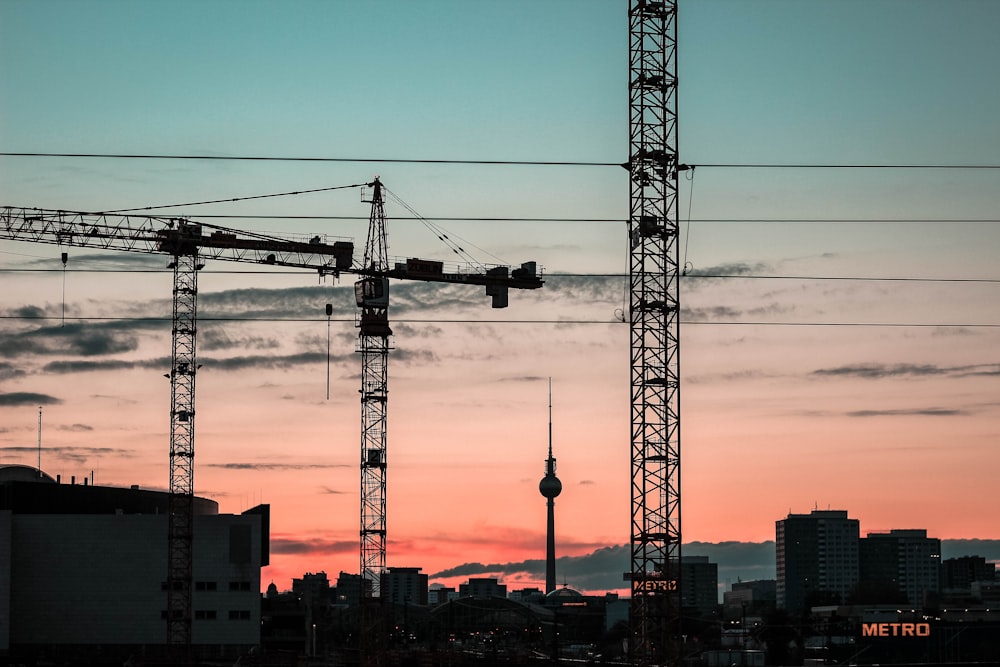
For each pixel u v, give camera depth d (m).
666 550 159.88
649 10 161.75
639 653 159.12
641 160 160.88
